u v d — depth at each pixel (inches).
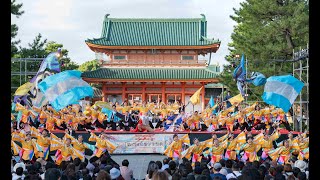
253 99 2423.7
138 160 1374.3
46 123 1568.7
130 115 1765.5
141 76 2960.1
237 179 538.0
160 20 3233.3
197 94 2028.8
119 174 666.8
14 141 1131.3
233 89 2534.5
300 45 2146.9
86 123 1664.6
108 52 3078.2
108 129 1669.5
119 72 2999.5
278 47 2140.7
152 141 1481.3
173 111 2070.6
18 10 2089.1
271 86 1305.4
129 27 3186.5
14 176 641.0
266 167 747.4
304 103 2039.9
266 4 2164.1
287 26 2085.4
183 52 3051.2
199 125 1665.8
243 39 2422.5
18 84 2313.0
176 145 1182.3
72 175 581.6
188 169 700.0
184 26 3198.8
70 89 1230.3
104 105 1734.7
